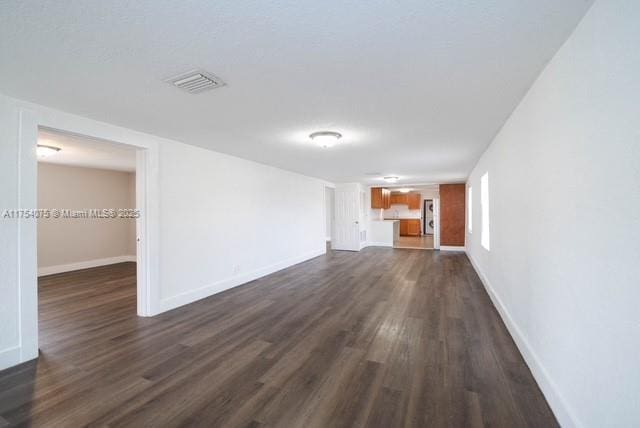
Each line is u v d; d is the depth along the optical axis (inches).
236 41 59.7
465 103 95.3
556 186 67.4
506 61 68.9
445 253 323.0
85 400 73.2
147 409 69.9
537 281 80.7
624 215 43.2
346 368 88.4
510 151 108.6
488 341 106.1
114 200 268.1
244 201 194.1
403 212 521.7
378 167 229.1
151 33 56.6
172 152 143.2
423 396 74.7
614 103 45.4
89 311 140.3
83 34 56.7
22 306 91.4
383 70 72.6
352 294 167.9
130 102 92.9
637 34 40.0
